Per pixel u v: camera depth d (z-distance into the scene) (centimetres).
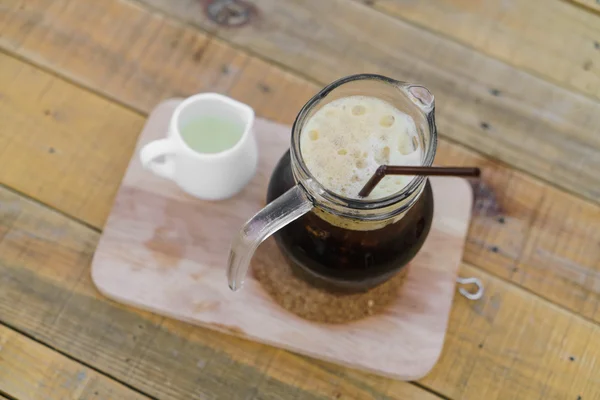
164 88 64
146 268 58
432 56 66
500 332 59
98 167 62
